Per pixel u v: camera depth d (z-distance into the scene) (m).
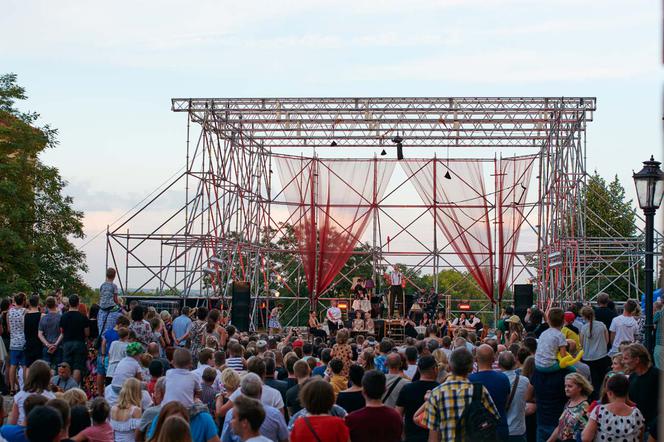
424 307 34.09
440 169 37.47
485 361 9.49
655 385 9.64
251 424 7.43
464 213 37.06
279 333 33.12
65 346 17.94
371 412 8.42
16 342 19.12
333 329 33.78
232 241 33.91
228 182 34.38
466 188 37.25
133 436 10.53
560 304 31.23
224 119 32.66
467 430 8.18
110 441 9.52
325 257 37.12
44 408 7.23
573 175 32.38
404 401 9.75
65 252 41.59
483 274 36.78
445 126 34.19
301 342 18.64
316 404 8.04
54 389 12.38
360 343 17.86
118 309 18.80
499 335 22.36
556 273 33.88
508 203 37.25
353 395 10.17
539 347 11.02
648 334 13.14
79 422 9.34
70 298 18.11
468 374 9.33
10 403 17.58
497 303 36.81
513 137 35.12
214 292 32.88
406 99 31.91
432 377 9.84
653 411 9.62
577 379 9.66
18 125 38.44
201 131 32.12
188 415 8.33
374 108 32.16
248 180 36.84
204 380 12.37
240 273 38.03
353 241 37.28
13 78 40.09
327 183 37.78
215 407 12.40
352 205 37.69
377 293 38.06
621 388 8.59
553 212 33.66
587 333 14.41
